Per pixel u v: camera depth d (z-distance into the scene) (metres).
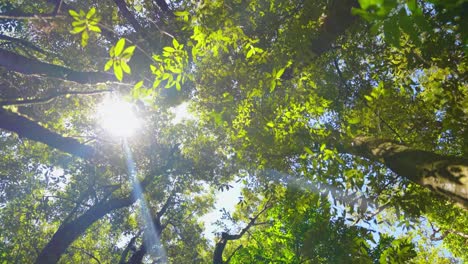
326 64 8.48
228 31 4.98
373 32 1.76
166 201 20.45
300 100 7.12
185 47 8.80
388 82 7.48
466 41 1.93
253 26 7.75
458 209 8.59
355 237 5.85
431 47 6.12
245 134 7.11
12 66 8.36
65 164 16.92
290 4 7.62
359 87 8.50
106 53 12.75
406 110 7.20
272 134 6.94
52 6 11.73
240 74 6.94
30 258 17.67
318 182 6.10
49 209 17.06
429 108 6.91
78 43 12.32
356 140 6.49
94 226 20.86
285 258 10.08
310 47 7.18
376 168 6.32
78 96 14.38
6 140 16.22
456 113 5.95
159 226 18.97
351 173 5.62
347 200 5.86
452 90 6.21
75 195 17.38
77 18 3.12
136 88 4.50
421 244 17.03
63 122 15.63
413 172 4.52
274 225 10.62
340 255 6.41
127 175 17.19
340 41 8.40
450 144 6.89
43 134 10.38
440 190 3.98
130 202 14.84
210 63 7.50
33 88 12.67
